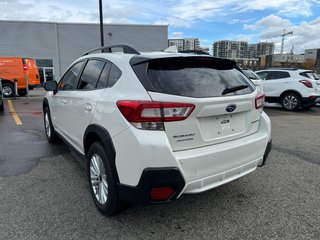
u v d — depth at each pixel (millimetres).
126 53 3031
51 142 5332
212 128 2578
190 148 2432
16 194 3232
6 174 3824
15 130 6531
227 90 2672
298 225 2670
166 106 2264
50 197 3166
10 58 13820
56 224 2639
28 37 27016
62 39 28094
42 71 27859
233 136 2770
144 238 2461
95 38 28906
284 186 3543
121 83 2592
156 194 2270
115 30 29312
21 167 4098
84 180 3643
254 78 9961
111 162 2508
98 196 2840
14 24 26422
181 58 2654
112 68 2877
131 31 29719
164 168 2230
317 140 5867
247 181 3689
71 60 28641
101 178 2768
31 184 3510
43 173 3873
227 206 3031
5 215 2779
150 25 30078
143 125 2260
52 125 5004
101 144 2736
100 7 14492
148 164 2221
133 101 2316
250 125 2973
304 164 4363
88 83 3322
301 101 10070
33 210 2883
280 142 5699
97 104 2783
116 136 2430
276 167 4219
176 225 2664
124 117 2352
